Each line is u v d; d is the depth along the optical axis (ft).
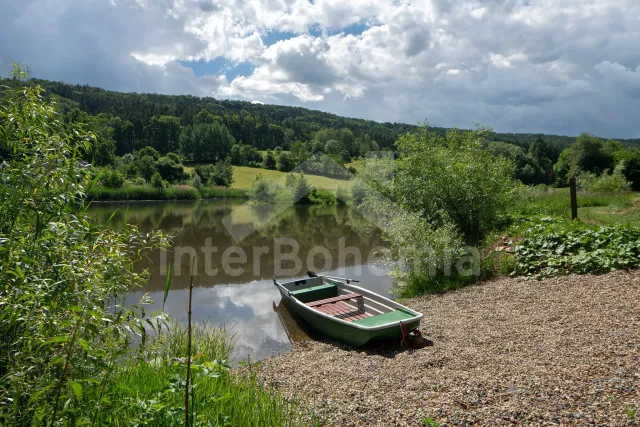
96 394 9.33
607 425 9.91
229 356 20.79
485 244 36.50
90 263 10.28
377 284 34.65
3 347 8.57
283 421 11.70
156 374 12.64
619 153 193.98
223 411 11.09
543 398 11.82
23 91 10.94
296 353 21.08
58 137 10.98
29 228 10.18
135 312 10.84
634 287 22.16
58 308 8.93
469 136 45.65
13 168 10.30
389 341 20.49
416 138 45.83
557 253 29.22
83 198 11.41
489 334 19.39
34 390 7.91
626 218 45.27
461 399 12.51
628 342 15.47
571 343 16.53
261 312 28.35
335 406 13.05
